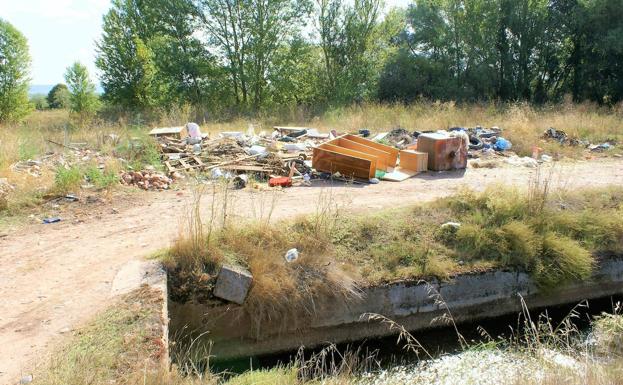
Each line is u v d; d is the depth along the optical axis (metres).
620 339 5.56
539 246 6.79
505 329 6.43
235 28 26.64
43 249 6.33
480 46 28.08
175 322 5.42
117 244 6.46
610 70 27.12
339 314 5.88
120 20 24.69
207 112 20.11
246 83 27.69
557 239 6.90
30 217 7.43
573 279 6.74
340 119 17.30
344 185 9.42
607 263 7.08
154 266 5.68
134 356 4.13
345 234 6.68
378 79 28.28
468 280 6.41
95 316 4.71
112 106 24.64
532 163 11.50
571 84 29.59
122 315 4.71
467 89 28.09
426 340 6.12
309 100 27.80
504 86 29.30
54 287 5.32
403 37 32.59
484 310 6.54
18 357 4.10
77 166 9.29
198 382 4.11
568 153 12.66
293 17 26.69
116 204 8.09
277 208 7.72
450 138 10.70
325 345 5.88
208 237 5.88
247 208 7.70
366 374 5.29
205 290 5.50
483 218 7.25
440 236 6.92
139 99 24.53
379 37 27.20
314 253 6.18
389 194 8.68
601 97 27.98
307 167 10.16
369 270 6.21
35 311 4.84
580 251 6.75
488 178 10.07
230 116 19.98
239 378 4.57
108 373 3.90
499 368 5.25
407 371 5.42
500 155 12.45
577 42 28.23
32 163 9.77
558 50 29.12
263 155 10.71
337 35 26.73
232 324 5.56
